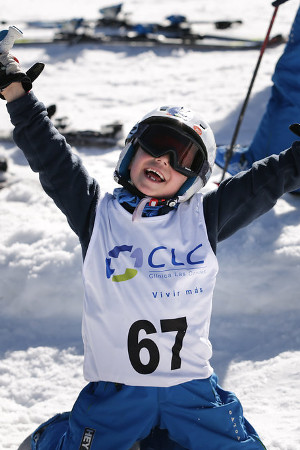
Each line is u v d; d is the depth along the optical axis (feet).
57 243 19.15
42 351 17.04
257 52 42.55
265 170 10.59
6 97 10.75
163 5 60.03
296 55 21.57
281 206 20.67
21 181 24.54
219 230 10.72
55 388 15.89
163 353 10.02
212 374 10.75
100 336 10.16
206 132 10.48
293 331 17.13
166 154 10.14
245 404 14.90
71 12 58.54
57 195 10.73
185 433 10.16
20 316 18.31
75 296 18.19
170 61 41.65
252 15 53.62
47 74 39.55
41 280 18.26
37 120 10.68
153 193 10.33
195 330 10.22
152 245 10.21
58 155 10.70
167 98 34.32
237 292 17.92
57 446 10.53
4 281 18.47
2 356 16.97
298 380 15.40
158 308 10.03
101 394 10.33
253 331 17.37
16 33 10.53
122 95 35.19
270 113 22.56
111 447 10.05
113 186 23.09
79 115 31.86
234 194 10.60
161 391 10.07
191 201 10.68
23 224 20.18
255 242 18.62
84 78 38.63
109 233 10.37
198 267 10.22
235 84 35.45
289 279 17.81
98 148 28.07
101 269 10.23
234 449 10.19
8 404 15.38
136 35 45.16
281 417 14.24
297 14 21.59
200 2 60.49
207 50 43.86
